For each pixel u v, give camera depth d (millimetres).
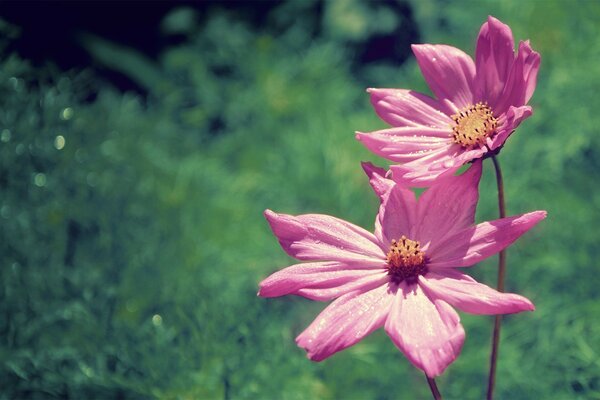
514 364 582
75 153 656
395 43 862
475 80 432
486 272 638
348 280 413
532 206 654
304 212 699
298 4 898
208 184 717
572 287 607
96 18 898
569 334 580
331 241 421
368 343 600
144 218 660
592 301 589
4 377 568
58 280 604
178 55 862
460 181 419
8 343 571
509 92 417
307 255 417
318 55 815
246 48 850
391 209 425
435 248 417
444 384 591
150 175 690
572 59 703
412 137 432
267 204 705
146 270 620
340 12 876
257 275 659
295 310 653
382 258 418
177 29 905
